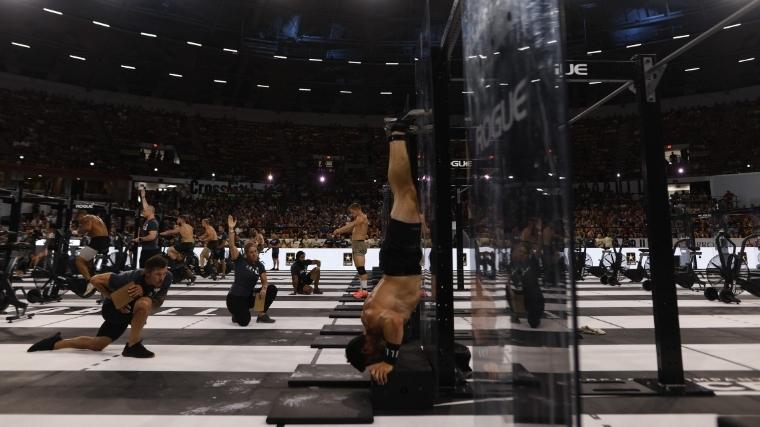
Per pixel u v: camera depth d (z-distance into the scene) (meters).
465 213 9.87
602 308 6.60
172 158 30.05
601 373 3.15
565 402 0.86
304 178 32.31
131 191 26.58
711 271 7.82
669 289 2.76
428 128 2.92
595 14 25.17
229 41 27.75
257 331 4.80
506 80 1.15
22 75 27.77
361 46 29.27
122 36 25.67
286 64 29.75
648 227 2.83
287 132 34.44
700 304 7.13
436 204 2.78
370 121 36.50
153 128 30.28
